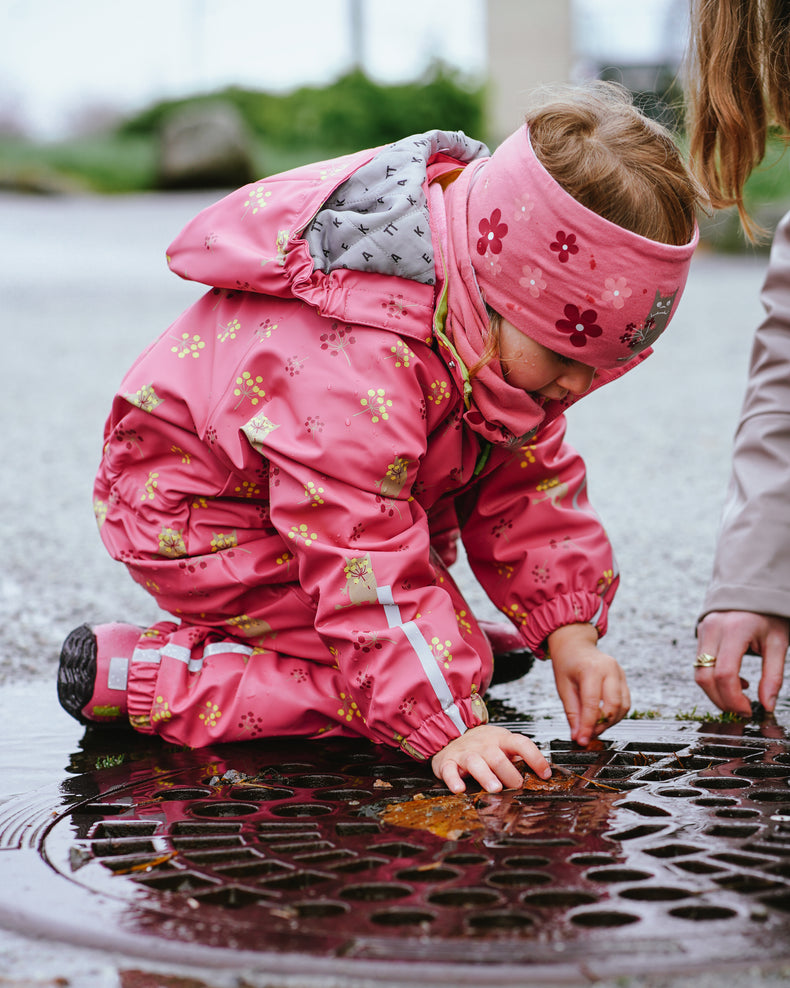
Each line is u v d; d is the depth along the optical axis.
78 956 0.83
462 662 1.30
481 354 1.33
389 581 1.30
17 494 3.09
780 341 1.65
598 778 1.26
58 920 0.89
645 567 2.33
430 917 0.89
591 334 1.30
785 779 1.25
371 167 1.41
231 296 1.47
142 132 21.95
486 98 17.61
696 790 1.21
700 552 2.44
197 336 1.48
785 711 1.54
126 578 2.34
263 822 1.12
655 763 1.32
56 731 1.50
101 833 1.11
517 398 1.36
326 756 1.38
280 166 18.62
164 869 1.00
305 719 1.44
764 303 1.70
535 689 1.69
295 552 1.35
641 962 0.81
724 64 1.50
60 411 4.25
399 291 1.33
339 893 0.94
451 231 1.35
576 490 1.57
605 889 0.94
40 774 1.31
